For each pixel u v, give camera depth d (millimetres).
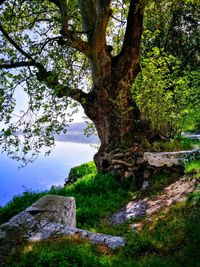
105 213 12164
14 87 16250
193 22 28797
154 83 16359
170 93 16312
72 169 22672
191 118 17625
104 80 17188
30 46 16797
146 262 6531
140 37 17516
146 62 17484
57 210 9016
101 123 17562
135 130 17094
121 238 7824
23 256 6773
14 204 13414
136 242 7422
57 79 16469
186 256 6441
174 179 12977
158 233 8117
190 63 28656
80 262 6449
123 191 14555
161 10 24172
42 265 6371
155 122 16656
